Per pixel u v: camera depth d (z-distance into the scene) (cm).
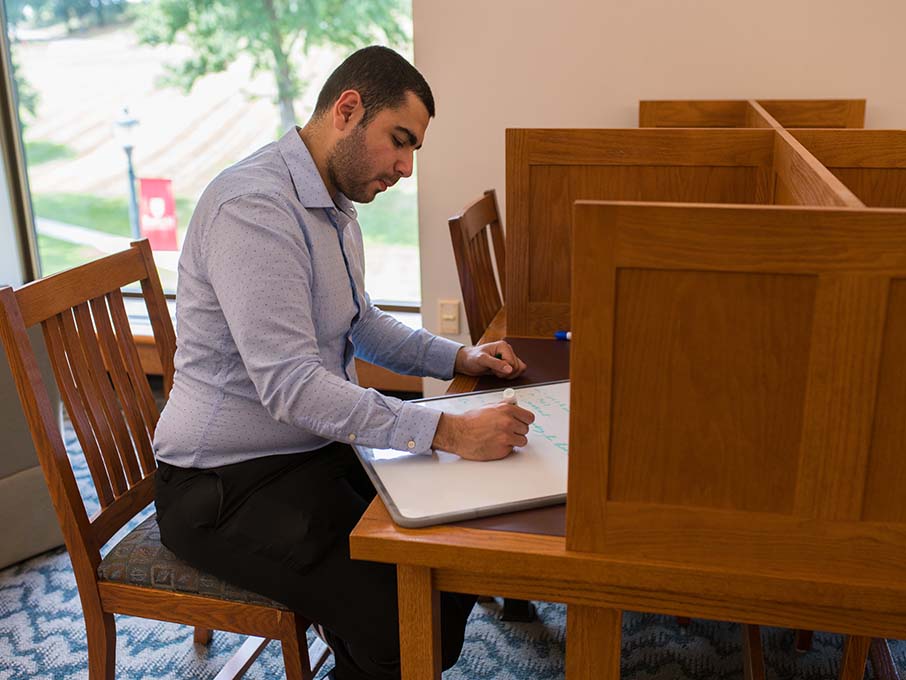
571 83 274
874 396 90
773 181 171
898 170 174
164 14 320
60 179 342
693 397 94
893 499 93
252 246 128
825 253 86
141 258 161
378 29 309
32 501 219
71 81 332
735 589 98
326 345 145
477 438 121
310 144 140
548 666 181
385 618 126
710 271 89
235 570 133
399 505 110
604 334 92
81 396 145
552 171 180
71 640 191
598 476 98
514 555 102
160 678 179
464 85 279
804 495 95
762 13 260
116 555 142
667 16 264
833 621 100
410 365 163
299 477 138
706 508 97
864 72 259
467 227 200
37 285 137
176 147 333
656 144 175
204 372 139
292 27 314
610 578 100
